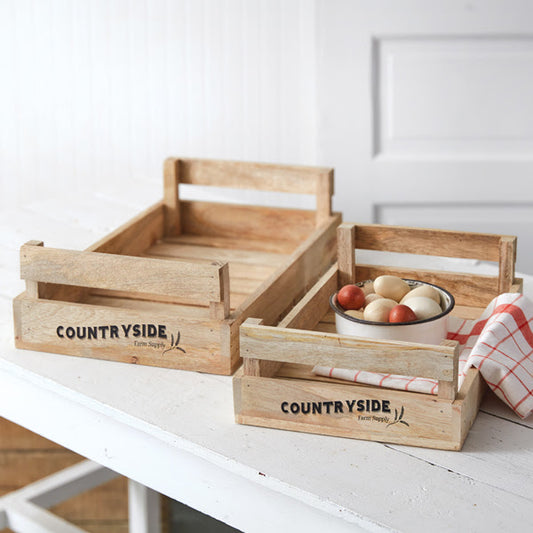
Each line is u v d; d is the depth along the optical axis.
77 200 1.85
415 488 0.84
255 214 1.53
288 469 0.87
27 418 1.16
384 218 2.46
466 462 0.88
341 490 0.83
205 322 1.06
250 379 0.94
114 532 2.42
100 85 2.50
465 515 0.80
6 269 1.45
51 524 1.78
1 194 2.58
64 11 2.44
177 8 2.43
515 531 0.77
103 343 1.11
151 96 2.51
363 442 0.92
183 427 0.95
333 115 2.38
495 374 0.95
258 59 2.46
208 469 0.95
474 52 2.32
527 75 2.32
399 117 2.38
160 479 1.00
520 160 2.38
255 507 0.91
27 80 2.49
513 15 2.28
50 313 1.12
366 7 2.30
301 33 2.42
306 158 2.52
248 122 2.51
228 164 1.51
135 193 1.91
